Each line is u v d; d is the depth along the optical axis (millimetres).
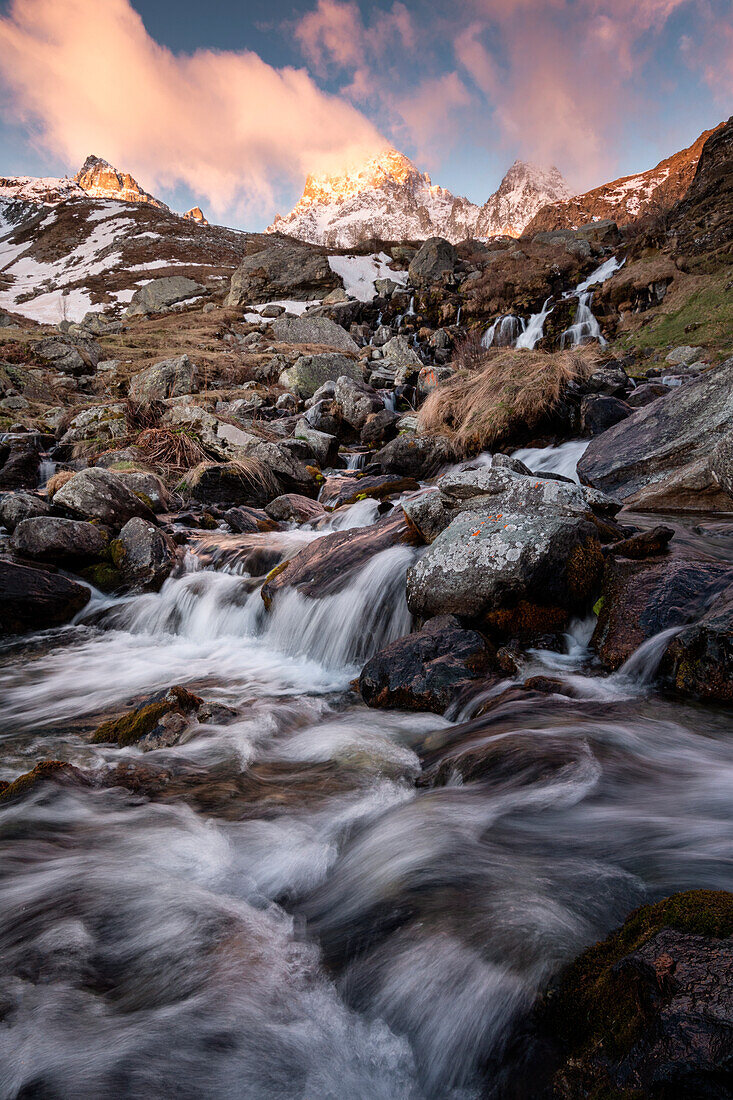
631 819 2676
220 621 6781
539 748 3264
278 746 3947
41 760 3924
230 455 12898
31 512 8977
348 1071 1786
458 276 37375
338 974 2100
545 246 37812
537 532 4871
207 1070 1759
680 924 1673
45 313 48281
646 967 1559
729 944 1543
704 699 3742
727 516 7234
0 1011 1932
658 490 7957
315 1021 1922
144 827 2986
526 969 1923
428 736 3926
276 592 6473
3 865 2660
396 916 2273
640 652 4176
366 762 3621
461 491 5895
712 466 7102
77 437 15234
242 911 2434
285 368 23766
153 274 55531
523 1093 1640
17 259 67750
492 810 2861
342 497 11320
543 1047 1713
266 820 3049
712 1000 1400
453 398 13320
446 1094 1750
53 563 7695
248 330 34688
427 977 1997
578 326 24297
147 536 7832
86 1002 1972
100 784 3412
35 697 5180
